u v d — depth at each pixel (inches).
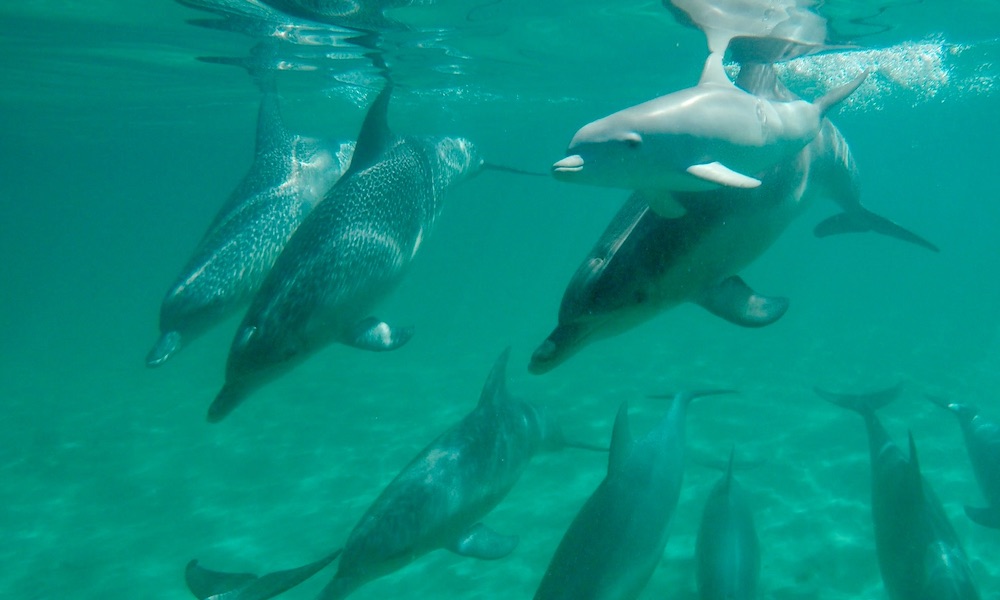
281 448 501.7
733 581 193.9
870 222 234.4
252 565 344.2
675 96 130.6
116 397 704.4
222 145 1627.7
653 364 705.6
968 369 664.4
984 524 267.0
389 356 800.9
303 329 173.8
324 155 282.5
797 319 969.5
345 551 180.4
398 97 917.8
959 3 492.4
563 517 366.9
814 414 514.9
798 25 439.8
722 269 148.3
